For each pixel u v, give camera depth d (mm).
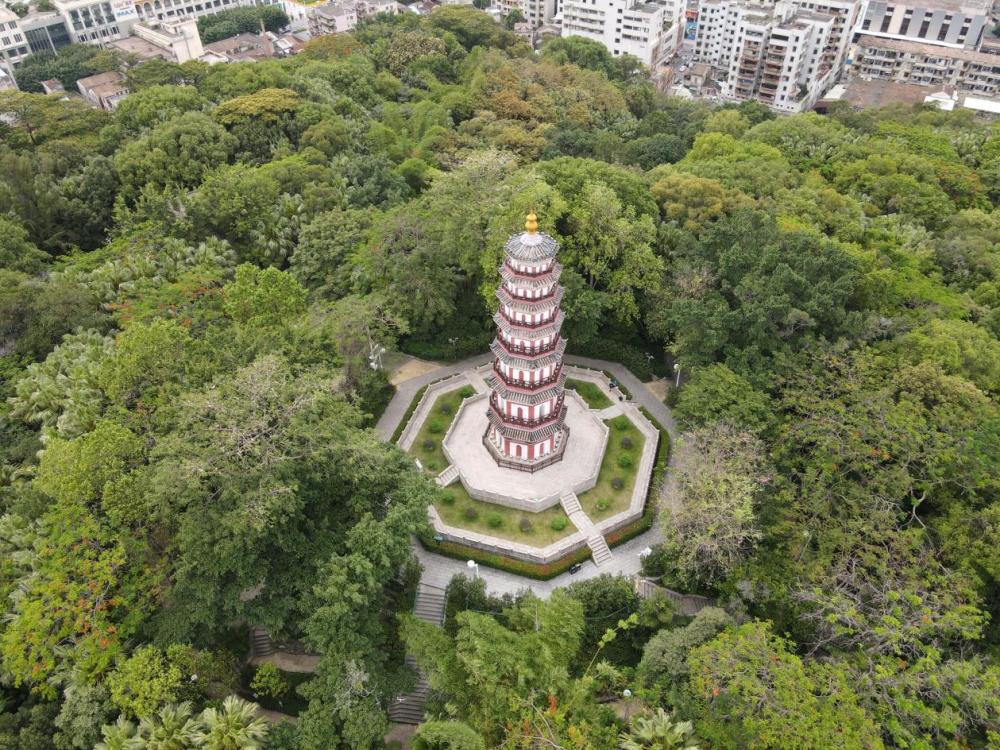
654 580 59438
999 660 48000
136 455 53750
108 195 96312
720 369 62812
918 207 98125
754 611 54750
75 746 44625
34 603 45250
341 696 45625
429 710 48469
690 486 55688
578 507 65062
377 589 50375
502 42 169500
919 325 69062
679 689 46594
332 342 68500
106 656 45875
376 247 76750
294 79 120312
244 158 101500
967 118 133625
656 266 74375
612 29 198625
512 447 66875
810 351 64062
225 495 47719
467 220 76125
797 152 113812
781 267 66750
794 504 54062
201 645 51594
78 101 117062
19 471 58312
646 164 114938
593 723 44312
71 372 65812
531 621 51312
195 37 185250
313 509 55125
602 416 74188
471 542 62344
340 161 98688
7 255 81125
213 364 60469
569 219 77938
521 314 56844
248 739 43438
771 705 41719
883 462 56156
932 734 42969
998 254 86562
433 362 81688
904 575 49656
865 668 45562
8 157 92938
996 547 49594
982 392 60094
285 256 86562
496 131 117375
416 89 137625
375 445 55156
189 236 85812
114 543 50250
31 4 197625
